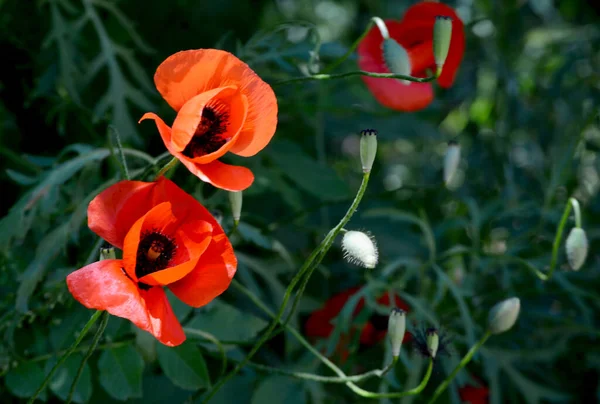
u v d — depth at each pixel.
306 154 1.20
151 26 1.21
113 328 1.02
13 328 1.01
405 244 1.22
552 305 1.23
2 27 1.15
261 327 1.04
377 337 1.13
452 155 1.07
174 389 1.05
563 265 1.18
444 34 0.96
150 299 0.92
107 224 0.93
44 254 1.01
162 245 0.94
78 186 1.04
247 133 0.95
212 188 1.13
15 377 1.01
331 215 1.22
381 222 1.22
